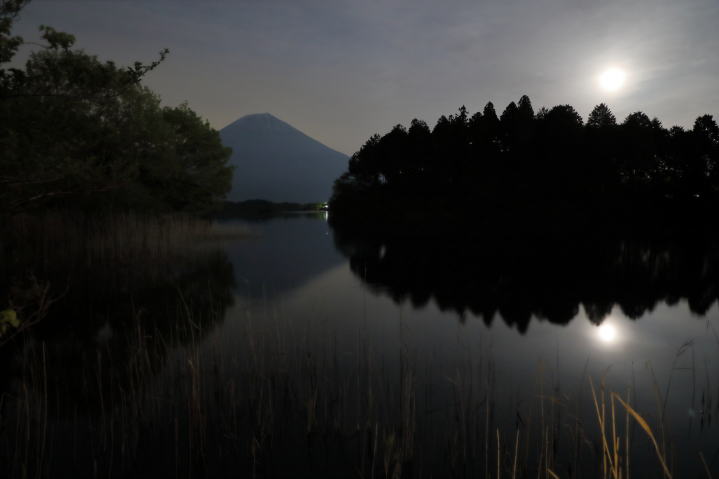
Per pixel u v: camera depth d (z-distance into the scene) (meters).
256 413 4.87
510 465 3.91
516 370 6.19
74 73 7.38
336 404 5.08
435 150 57.91
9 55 6.82
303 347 7.23
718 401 5.10
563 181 46.91
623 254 19.84
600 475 3.75
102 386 5.64
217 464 3.97
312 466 3.94
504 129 55.03
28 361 6.57
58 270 13.55
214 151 30.31
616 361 6.58
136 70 7.98
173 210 28.53
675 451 4.09
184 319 9.06
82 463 3.96
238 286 12.86
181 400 5.19
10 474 3.74
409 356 6.76
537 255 19.84
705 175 45.97
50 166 7.32
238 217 83.69
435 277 14.44
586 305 10.40
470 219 43.22
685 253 20.11
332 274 15.23
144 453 4.14
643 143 47.12
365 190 68.00
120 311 9.58
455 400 5.18
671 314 9.51
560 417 4.75
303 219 72.62
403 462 3.98
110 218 17.83
